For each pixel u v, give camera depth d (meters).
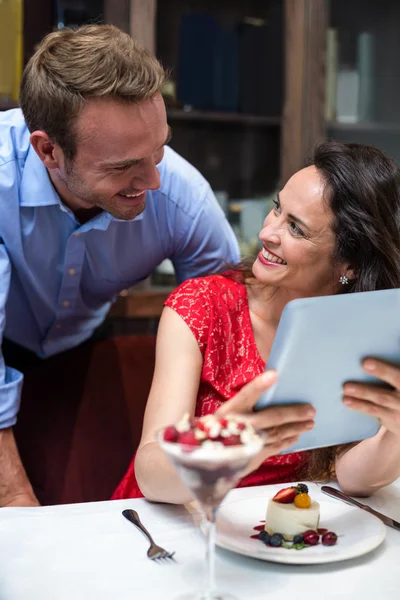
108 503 1.16
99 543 1.01
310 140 2.88
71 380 1.81
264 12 2.80
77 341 1.96
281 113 2.87
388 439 1.20
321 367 0.98
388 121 3.01
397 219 1.39
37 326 1.86
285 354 0.93
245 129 2.84
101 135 1.27
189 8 2.69
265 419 0.96
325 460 1.37
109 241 1.73
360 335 0.98
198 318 1.42
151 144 1.30
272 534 1.03
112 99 1.25
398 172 1.39
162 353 1.40
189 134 2.77
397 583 0.93
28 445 1.77
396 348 1.03
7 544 1.00
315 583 0.92
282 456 1.42
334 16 2.87
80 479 1.77
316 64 2.85
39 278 1.73
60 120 1.29
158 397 1.34
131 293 2.59
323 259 1.37
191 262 1.88
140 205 1.39
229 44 2.77
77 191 1.38
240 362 1.46
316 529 1.04
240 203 2.87
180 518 1.11
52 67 1.28
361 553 0.97
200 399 1.44
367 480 1.22
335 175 1.33
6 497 1.59
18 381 1.59
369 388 1.03
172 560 0.97
